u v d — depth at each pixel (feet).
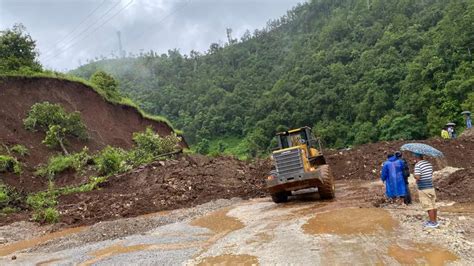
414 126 158.20
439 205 34.71
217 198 53.16
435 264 20.92
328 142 191.01
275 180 43.19
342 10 330.95
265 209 42.52
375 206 36.35
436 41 186.91
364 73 205.57
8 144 69.26
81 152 73.20
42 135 76.95
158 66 373.81
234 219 38.60
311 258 23.17
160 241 31.99
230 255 25.68
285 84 240.32
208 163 67.10
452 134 86.48
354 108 194.29
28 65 91.45
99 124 92.73
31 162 68.18
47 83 89.56
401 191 35.91
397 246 24.07
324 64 246.47
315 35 316.81
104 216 46.83
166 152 75.72
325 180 42.42
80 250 31.86
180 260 25.76
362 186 52.01
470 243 24.00
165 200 51.70
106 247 31.89
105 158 64.54
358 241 25.58
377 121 180.45
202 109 287.07
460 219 29.17
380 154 65.77
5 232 42.22
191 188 55.62
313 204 42.09
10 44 91.09
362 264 21.56
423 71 169.27
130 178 59.72
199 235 33.01
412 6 262.26
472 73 153.28
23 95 83.61
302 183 42.88
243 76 323.16
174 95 315.37
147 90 333.62
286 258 23.67
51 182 60.90
